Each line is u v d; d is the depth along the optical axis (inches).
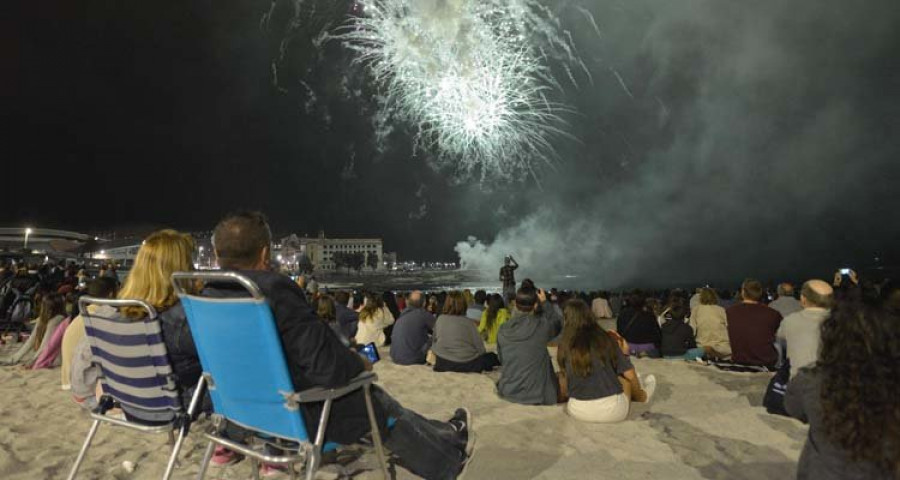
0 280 491.8
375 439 101.4
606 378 193.3
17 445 171.3
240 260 107.4
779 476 145.6
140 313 116.0
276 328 88.5
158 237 132.5
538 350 225.8
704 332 324.5
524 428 187.9
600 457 159.6
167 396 104.1
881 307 78.5
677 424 192.2
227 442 99.0
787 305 315.6
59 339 313.6
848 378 74.9
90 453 164.2
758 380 262.1
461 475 146.1
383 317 432.1
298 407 90.2
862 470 74.6
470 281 7190.0
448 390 251.4
